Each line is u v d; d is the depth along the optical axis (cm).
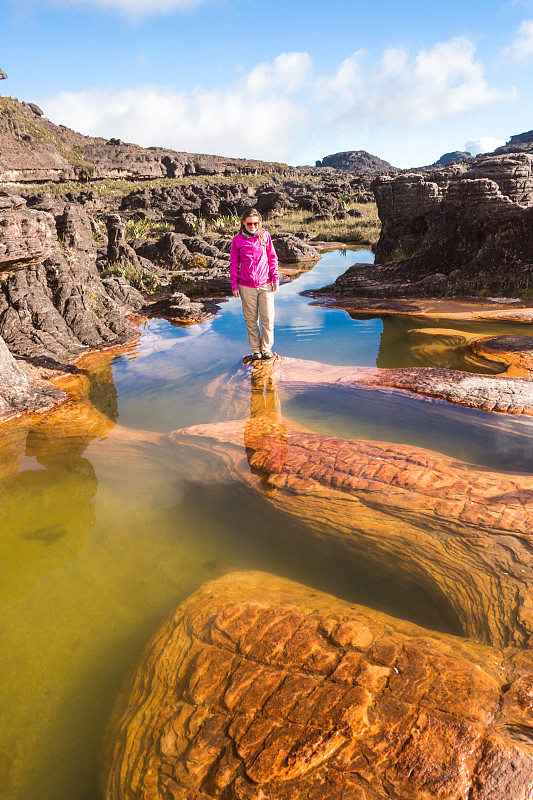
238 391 510
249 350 693
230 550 263
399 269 1220
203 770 144
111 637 209
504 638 182
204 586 228
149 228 3247
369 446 345
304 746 143
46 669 196
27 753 164
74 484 341
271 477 322
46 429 449
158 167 9056
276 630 188
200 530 282
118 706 177
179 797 139
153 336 837
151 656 193
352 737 143
